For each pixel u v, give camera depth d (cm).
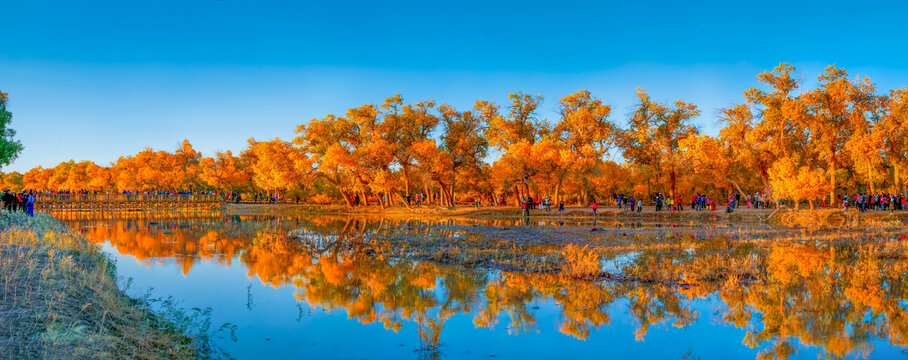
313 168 5494
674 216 3984
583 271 1292
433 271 1400
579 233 2575
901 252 1623
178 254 1761
